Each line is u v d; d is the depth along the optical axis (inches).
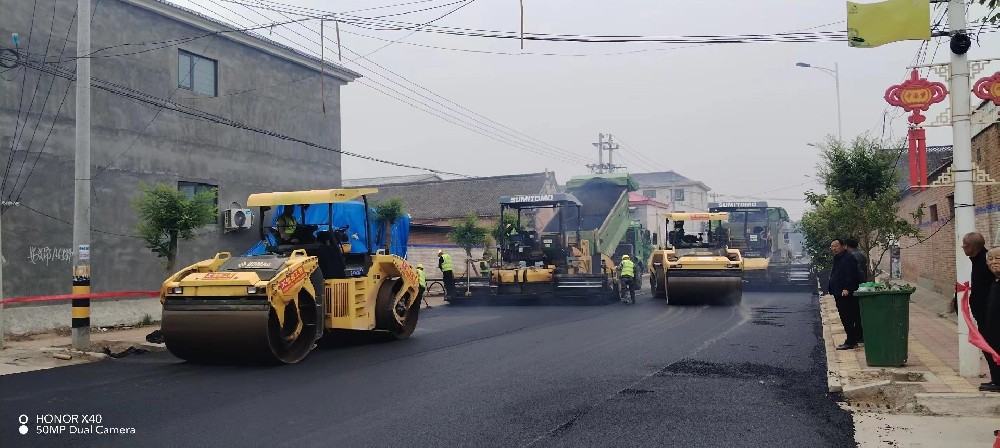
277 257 440.5
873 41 336.8
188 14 759.1
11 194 601.6
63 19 645.9
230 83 829.8
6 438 252.5
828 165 608.7
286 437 252.2
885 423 268.1
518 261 860.0
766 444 240.5
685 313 697.0
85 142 484.7
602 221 1069.1
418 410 291.1
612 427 262.2
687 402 301.7
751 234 1112.8
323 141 975.6
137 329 649.6
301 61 922.1
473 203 1814.7
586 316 683.4
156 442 247.1
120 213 698.8
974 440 245.4
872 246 580.1
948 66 327.6
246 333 393.4
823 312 690.2
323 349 482.9
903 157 1131.9
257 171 864.9
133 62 714.8
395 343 509.7
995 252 265.4
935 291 815.1
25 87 616.1
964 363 323.9
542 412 285.4
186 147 770.8
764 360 409.4
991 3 317.4
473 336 539.5
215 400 313.9
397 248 976.9
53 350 461.4
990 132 545.3
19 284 601.0
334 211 816.9
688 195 3270.2
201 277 410.3
